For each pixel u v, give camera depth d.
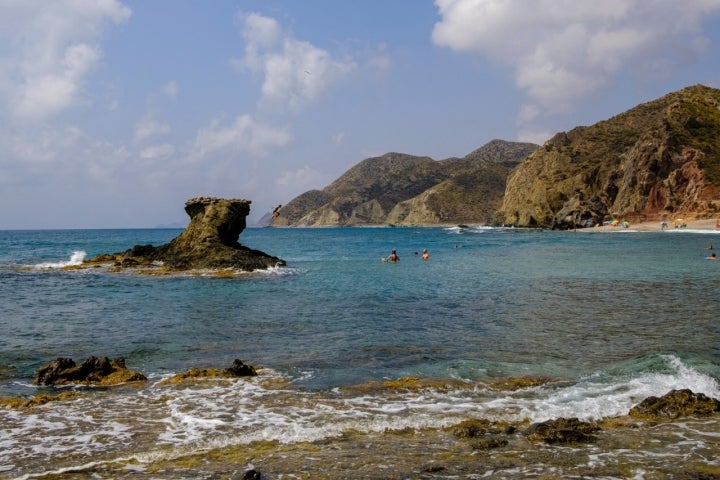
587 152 176.25
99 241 115.06
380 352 15.23
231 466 7.79
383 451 8.34
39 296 27.81
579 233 118.06
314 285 31.77
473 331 17.95
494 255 57.31
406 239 116.75
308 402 10.98
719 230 98.00
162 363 14.42
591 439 8.77
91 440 8.98
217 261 40.53
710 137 134.50
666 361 13.52
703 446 8.49
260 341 16.86
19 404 10.89
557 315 20.64
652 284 29.73
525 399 11.08
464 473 7.45
